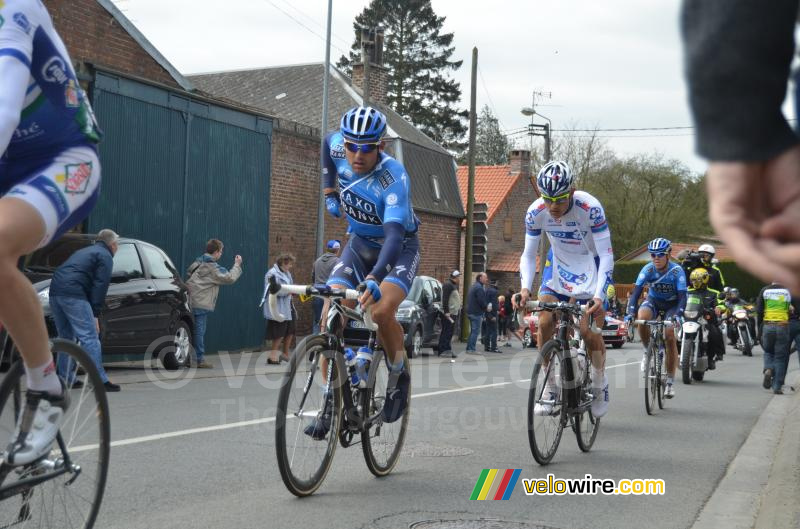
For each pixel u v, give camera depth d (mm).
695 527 4418
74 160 2746
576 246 6656
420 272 26656
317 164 20031
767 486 5367
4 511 2930
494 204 41625
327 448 4887
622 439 7363
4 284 2520
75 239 11117
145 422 7191
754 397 11305
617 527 4391
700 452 6781
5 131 2316
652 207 53375
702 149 759
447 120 58312
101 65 13852
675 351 9930
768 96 730
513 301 6535
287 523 4211
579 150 56125
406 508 4594
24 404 2805
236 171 17266
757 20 719
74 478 3176
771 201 747
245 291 17578
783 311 11750
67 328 9070
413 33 58406
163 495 4695
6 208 2521
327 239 20719
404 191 5094
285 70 30500
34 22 2484
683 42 765
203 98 16234
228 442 6340
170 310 12141
